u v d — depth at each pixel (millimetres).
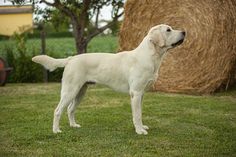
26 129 6891
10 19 21094
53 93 11094
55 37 29203
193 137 6332
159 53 6621
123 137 6352
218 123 7227
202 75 10930
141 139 6227
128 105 9102
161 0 11602
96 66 6707
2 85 12836
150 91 11500
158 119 7641
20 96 10617
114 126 7094
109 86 6789
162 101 9547
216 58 10758
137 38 11766
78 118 7746
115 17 13742
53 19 14398
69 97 6594
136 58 6613
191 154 5469
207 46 10922
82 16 13555
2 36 20828
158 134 6527
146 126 6926
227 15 10555
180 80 11227
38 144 6027
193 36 11188
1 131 6797
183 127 6992
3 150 5762
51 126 7082
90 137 6355
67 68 6629
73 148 5805
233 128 6875
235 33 10438
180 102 9359
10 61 14000
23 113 8305
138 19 11750
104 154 5512
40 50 14781
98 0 13617
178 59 11383
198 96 10469
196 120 7488
